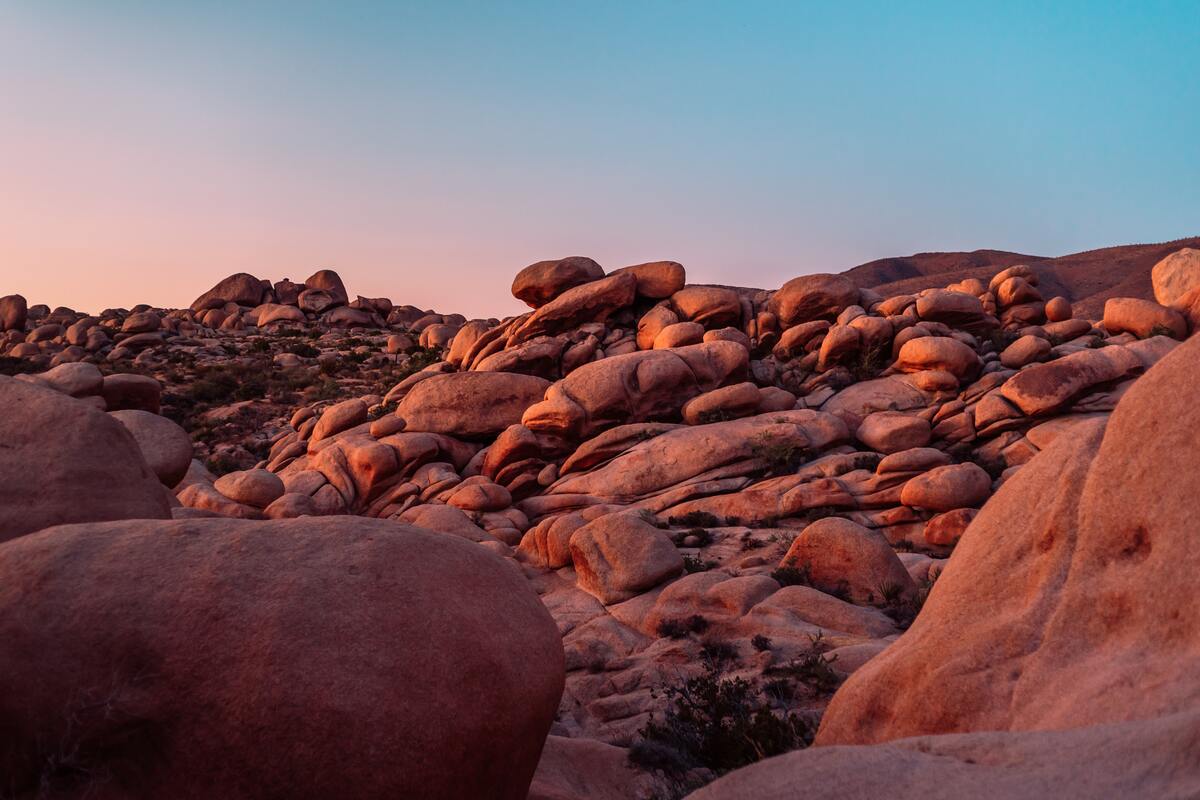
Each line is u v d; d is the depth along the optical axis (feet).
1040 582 16.99
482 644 14.85
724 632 59.57
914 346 119.03
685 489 102.83
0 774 12.45
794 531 90.89
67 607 13.24
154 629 13.14
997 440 107.14
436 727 13.51
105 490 25.23
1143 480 15.46
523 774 15.62
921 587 68.28
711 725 33.32
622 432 111.55
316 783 12.62
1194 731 8.11
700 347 122.62
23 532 23.41
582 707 52.44
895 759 10.15
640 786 29.58
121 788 12.50
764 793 10.21
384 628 13.94
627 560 71.82
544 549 85.76
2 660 12.69
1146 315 123.85
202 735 12.67
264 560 14.47
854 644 53.11
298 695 12.85
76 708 12.50
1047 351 120.06
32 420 25.99
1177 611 13.39
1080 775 8.52
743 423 110.01
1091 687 13.80
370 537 15.57
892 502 95.66
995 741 10.25
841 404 118.11
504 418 120.88
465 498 105.09
